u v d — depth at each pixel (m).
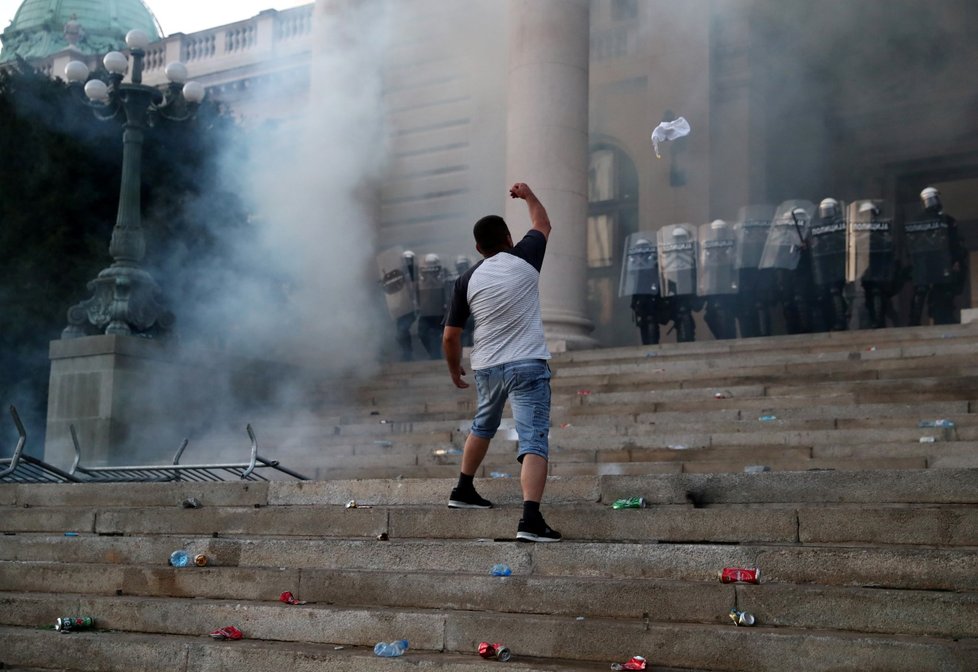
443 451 9.94
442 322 15.98
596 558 5.22
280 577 5.78
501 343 5.59
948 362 10.48
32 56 30.83
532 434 5.48
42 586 6.52
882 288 13.46
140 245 13.49
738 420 9.70
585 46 16.03
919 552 4.62
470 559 5.50
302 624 5.34
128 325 13.23
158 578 6.13
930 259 13.55
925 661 4.07
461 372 5.89
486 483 6.38
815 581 4.80
